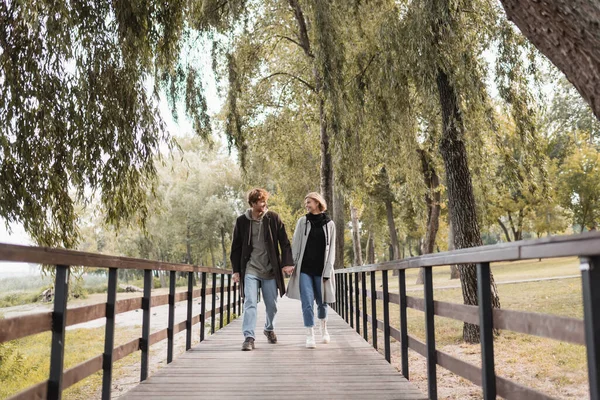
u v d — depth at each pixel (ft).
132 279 171.22
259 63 61.62
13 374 26.94
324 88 33.91
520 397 7.89
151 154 26.43
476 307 9.50
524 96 30.35
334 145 34.55
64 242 24.91
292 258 21.08
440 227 119.24
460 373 10.49
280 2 58.65
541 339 30.99
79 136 24.06
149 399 13.24
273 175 86.22
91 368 11.23
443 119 29.84
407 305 15.53
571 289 49.44
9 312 55.52
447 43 27.94
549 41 12.77
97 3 24.85
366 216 105.70
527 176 32.48
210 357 19.48
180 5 28.78
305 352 20.53
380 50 33.30
